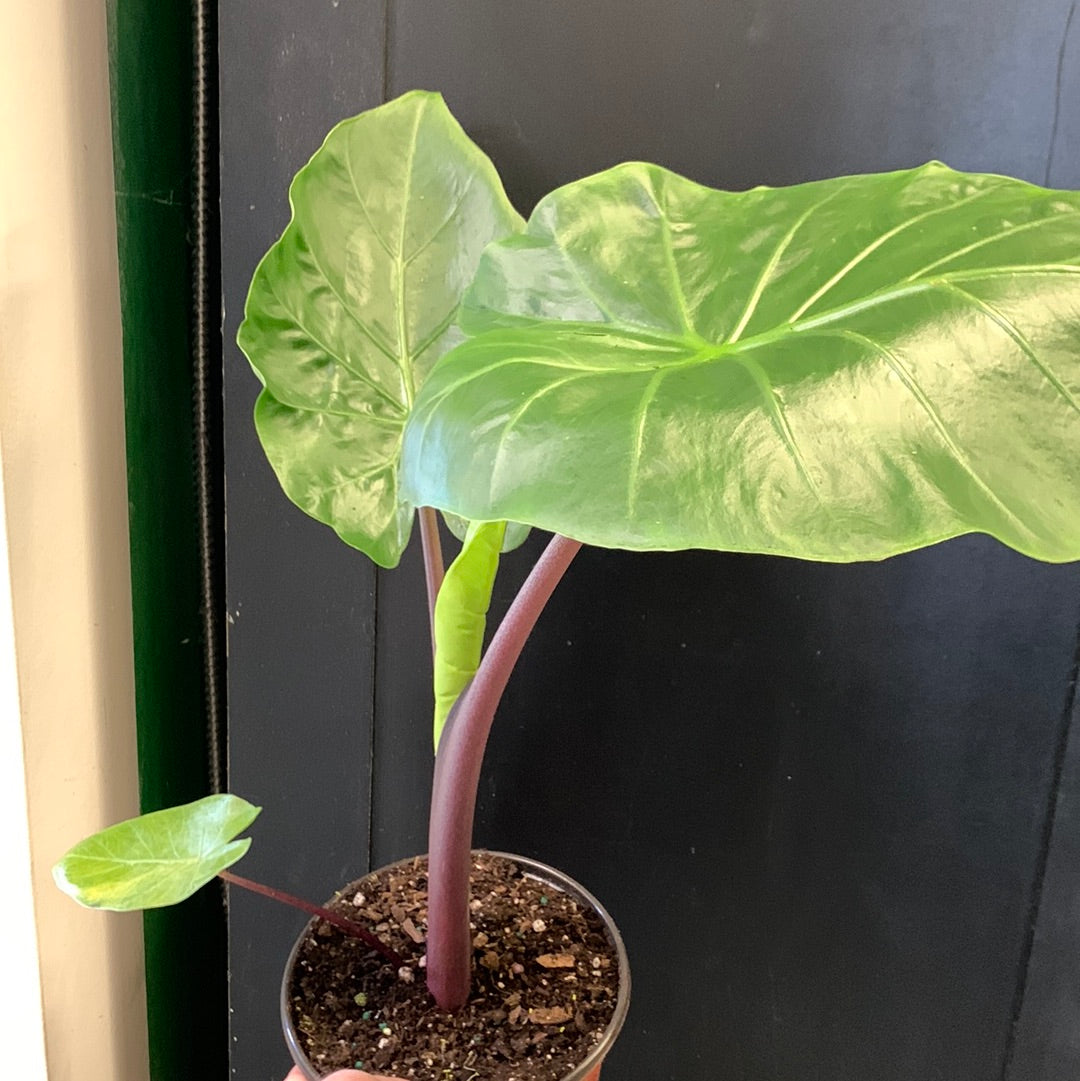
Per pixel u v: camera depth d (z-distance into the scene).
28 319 0.78
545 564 0.60
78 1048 0.96
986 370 0.39
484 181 0.75
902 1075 0.94
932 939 0.90
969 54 0.73
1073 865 0.85
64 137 0.80
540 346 0.48
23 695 0.83
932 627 0.84
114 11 0.83
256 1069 1.03
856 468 0.37
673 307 0.53
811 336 0.43
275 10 0.78
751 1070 0.98
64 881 0.60
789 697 0.88
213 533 1.06
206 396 1.01
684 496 0.36
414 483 0.43
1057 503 0.37
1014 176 0.74
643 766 0.93
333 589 0.90
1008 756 0.84
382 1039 0.66
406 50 0.79
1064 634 0.81
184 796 1.11
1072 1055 0.88
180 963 1.14
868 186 0.55
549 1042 0.66
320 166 0.72
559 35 0.78
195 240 0.96
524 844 0.98
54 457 0.83
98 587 0.91
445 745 0.66
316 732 0.94
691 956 0.97
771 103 0.77
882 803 0.88
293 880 0.98
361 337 0.73
